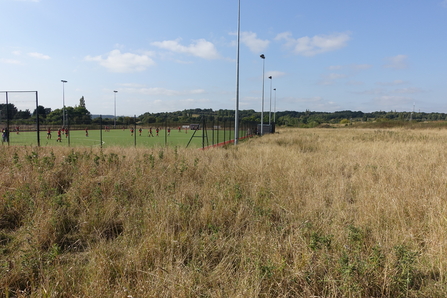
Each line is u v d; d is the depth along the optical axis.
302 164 9.59
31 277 3.14
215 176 7.59
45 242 4.06
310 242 3.70
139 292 2.80
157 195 5.73
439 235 3.92
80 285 2.98
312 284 3.02
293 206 5.48
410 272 3.09
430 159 10.14
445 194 5.64
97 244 3.90
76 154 9.60
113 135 40.03
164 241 3.86
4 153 10.23
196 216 4.88
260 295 2.84
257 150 13.52
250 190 6.43
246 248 3.74
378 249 3.41
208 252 3.68
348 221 4.65
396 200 5.20
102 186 6.23
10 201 5.11
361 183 7.17
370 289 2.97
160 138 34.06
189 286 2.84
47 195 5.46
